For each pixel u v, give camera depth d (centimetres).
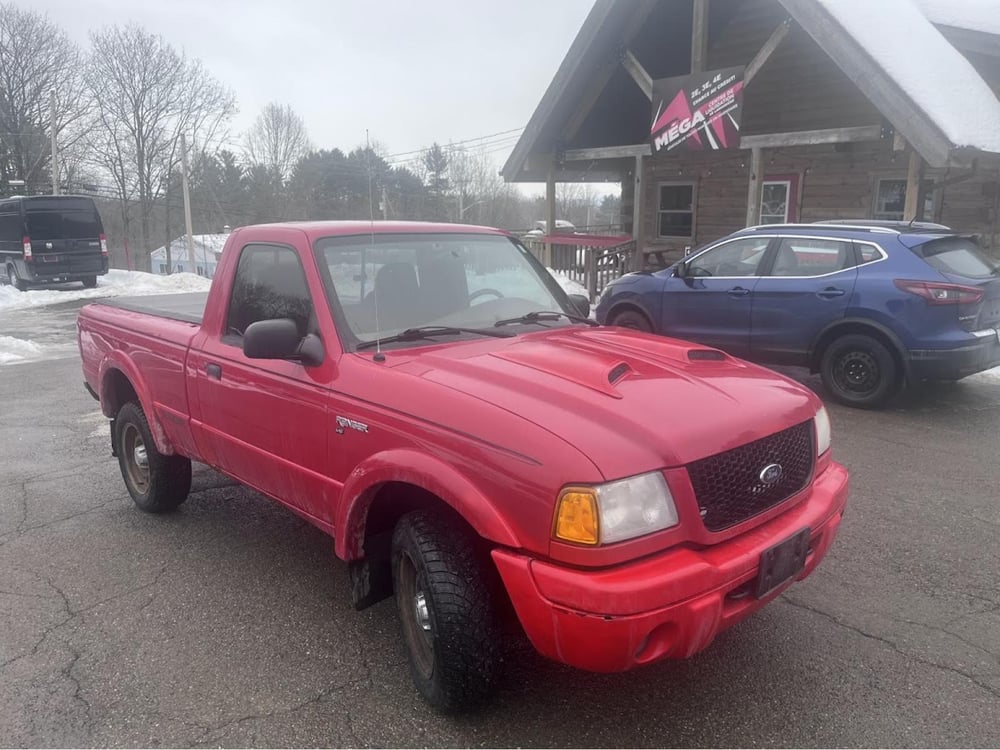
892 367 738
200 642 357
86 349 577
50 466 630
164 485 496
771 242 833
